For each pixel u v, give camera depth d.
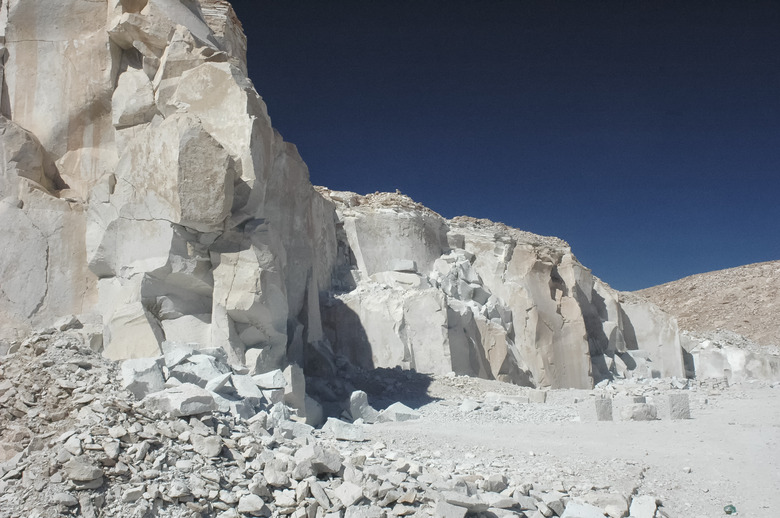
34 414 6.73
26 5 12.14
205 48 11.98
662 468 7.58
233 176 10.80
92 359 7.71
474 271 23.09
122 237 10.90
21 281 10.85
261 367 10.99
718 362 26.55
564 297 25.28
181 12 12.56
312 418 11.57
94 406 6.13
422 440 9.03
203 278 10.92
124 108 11.69
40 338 7.98
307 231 16.45
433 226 23.30
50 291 10.98
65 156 12.02
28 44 12.16
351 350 17.95
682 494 6.59
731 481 6.99
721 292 42.84
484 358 20.28
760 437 9.29
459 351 18.78
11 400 7.12
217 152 10.50
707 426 10.43
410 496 5.37
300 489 5.34
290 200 15.48
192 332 10.69
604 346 26.91
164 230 10.56
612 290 28.91
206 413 6.48
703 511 6.10
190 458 5.74
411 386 16.08
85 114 12.05
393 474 5.75
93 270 11.12
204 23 13.30
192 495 5.30
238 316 11.02
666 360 27.89
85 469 5.20
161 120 11.68
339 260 20.88
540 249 25.50
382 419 11.97
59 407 6.66
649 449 8.66
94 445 5.46
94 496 5.13
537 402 15.00
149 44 11.99
